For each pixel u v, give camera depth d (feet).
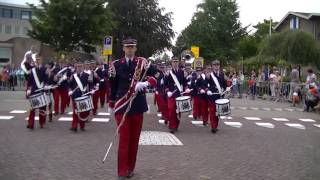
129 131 28.37
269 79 110.83
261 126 56.90
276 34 137.49
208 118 55.47
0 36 258.78
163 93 54.90
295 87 91.15
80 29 144.05
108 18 150.41
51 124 52.39
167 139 43.29
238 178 28.78
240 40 249.96
